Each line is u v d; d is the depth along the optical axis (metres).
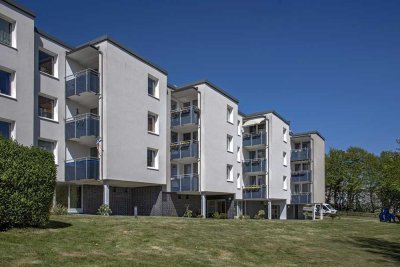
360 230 26.95
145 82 28.30
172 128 33.44
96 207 26.75
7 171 11.96
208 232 17.64
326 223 31.03
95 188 26.86
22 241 11.16
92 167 23.78
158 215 29.45
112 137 24.78
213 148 34.12
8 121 20.52
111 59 25.27
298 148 53.91
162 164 29.48
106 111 24.55
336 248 17.91
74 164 24.11
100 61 25.02
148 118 28.91
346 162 71.25
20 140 20.77
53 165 13.77
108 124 24.58
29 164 12.77
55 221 15.80
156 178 28.69
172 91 33.25
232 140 37.53
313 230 24.36
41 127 23.17
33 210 12.86
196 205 35.75
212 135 34.16
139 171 26.97
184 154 31.98
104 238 13.31
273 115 43.91
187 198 34.50
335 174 70.88
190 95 34.31
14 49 20.84
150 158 28.84
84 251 11.12
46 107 23.94
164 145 29.88
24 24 21.48
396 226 30.92
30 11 21.81
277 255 14.74
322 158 55.38
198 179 32.47
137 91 27.39
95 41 25.38
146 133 28.02
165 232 15.77
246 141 43.16
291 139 52.94
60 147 24.36
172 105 34.91
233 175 37.16
